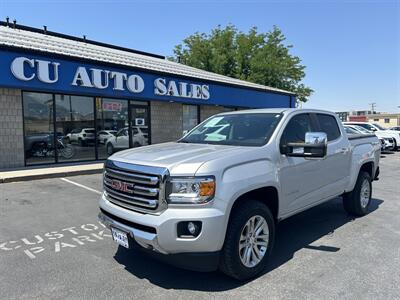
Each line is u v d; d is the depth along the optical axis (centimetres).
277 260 439
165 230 336
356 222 607
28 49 1083
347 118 8656
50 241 501
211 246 341
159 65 1781
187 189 341
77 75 1206
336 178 556
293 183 452
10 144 1131
